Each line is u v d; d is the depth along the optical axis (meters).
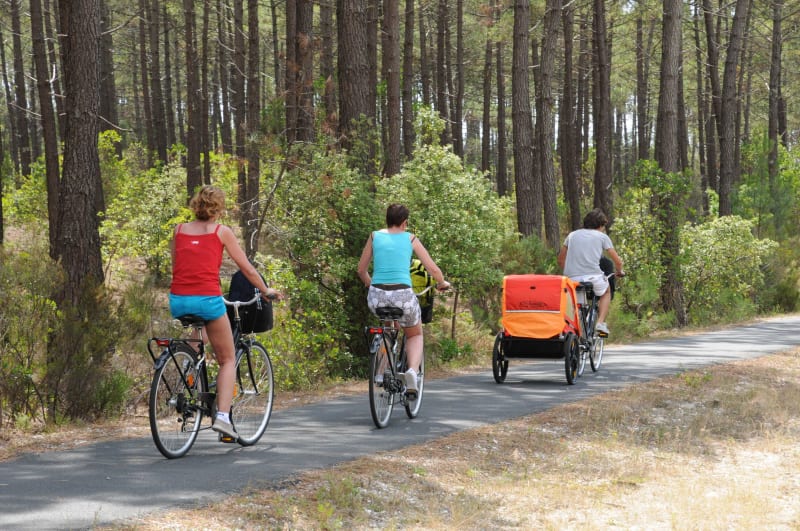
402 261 9.12
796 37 48.72
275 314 13.55
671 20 25.59
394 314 9.05
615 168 72.00
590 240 13.54
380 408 9.19
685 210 24.94
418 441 8.59
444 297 15.77
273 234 15.01
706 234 27.45
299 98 19.03
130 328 10.87
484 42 47.75
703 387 12.69
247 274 7.62
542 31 37.19
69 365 9.91
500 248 19.42
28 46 53.44
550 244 25.69
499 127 48.53
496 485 7.46
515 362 16.27
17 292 9.81
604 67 33.88
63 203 13.27
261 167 16.39
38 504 5.95
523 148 23.91
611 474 8.17
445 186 16.67
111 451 7.83
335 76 28.67
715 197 46.53
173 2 42.03
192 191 30.94
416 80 52.75
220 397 7.63
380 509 6.43
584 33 44.66
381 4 30.94
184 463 7.30
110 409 10.27
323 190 14.42
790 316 28.36
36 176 32.94
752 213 34.19
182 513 5.82
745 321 26.33
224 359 7.63
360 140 15.85
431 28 49.44
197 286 7.36
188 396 7.55
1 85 66.44
